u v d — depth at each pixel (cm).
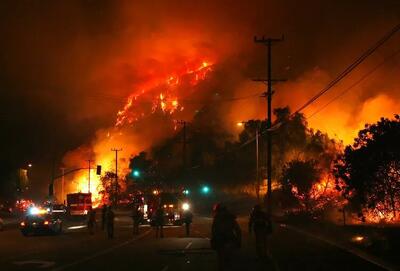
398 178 2831
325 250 2391
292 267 1831
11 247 2852
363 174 2869
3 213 8219
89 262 2091
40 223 3803
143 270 1838
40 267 1928
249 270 1769
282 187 5022
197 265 1977
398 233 2539
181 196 5047
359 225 3406
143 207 5312
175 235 3738
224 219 1533
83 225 5588
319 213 4503
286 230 3828
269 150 4378
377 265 1788
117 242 3166
